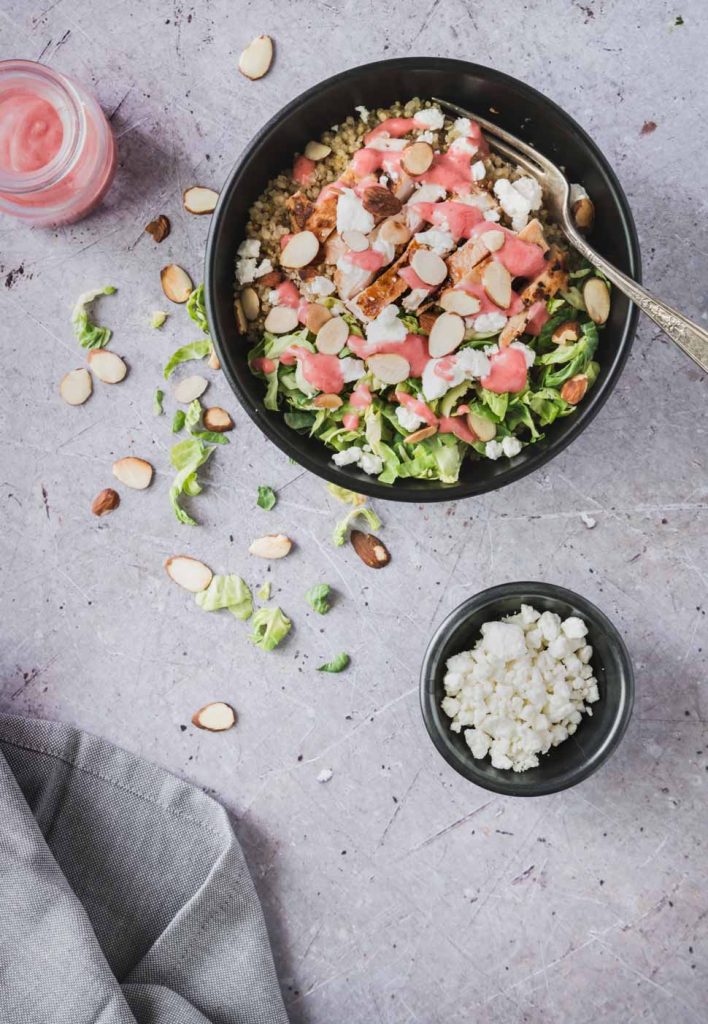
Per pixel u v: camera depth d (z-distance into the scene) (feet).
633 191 2.75
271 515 2.81
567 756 2.69
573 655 2.67
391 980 2.79
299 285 2.59
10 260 2.81
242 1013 2.74
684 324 2.44
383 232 2.52
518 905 2.79
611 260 2.58
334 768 2.81
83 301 2.79
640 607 2.78
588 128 2.75
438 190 2.55
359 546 2.79
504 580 2.78
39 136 2.68
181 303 2.79
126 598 2.83
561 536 2.78
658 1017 2.76
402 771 2.80
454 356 2.53
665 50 2.73
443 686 2.69
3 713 2.83
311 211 2.56
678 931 2.76
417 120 2.58
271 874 2.81
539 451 2.56
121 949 2.80
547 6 2.74
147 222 2.79
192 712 2.82
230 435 2.80
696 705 2.77
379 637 2.80
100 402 2.81
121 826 2.81
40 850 2.72
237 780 2.82
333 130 2.63
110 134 2.74
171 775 2.81
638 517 2.77
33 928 2.70
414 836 2.80
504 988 2.78
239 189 2.55
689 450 2.76
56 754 2.81
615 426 2.77
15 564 2.83
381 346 2.52
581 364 2.56
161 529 2.82
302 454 2.56
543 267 2.54
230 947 2.76
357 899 2.80
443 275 2.52
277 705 2.81
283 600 2.81
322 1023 2.79
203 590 2.81
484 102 2.59
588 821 2.78
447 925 2.79
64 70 2.80
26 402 2.82
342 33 2.76
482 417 2.57
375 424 2.57
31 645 2.84
